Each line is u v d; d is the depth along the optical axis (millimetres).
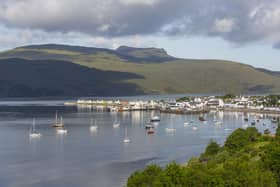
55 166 166500
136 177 93312
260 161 104000
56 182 142000
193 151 195750
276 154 99062
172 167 89375
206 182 86125
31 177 149375
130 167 161875
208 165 102250
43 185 138625
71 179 145500
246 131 163500
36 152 199500
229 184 85125
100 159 179000
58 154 193250
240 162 96750
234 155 133375
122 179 143875
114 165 166125
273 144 123688
